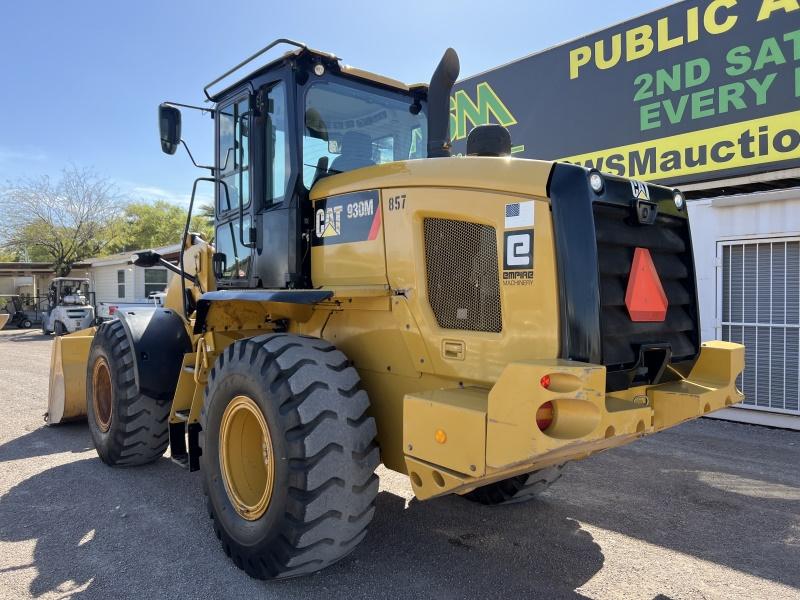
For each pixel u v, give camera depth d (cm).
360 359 345
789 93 657
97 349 509
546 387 229
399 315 319
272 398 292
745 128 692
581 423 233
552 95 878
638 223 290
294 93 368
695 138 734
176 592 302
